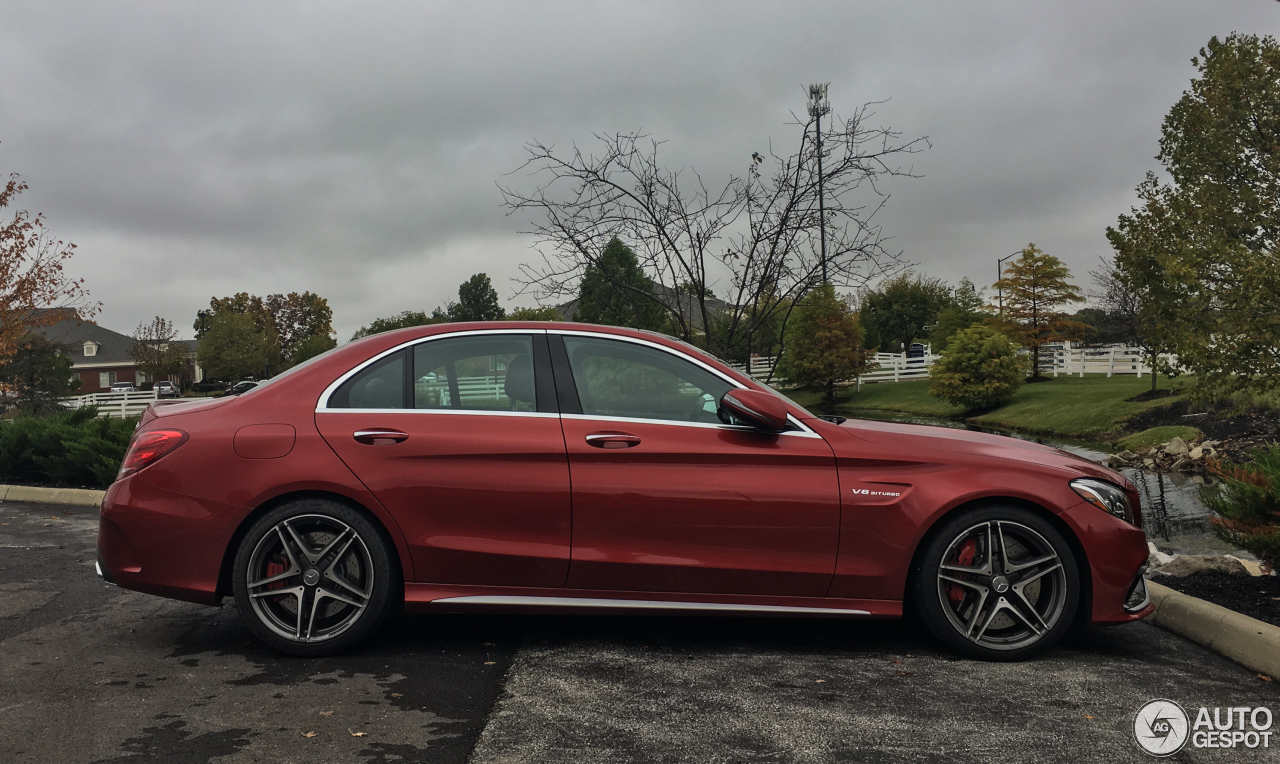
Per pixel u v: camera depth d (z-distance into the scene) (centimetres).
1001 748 307
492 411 416
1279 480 519
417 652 411
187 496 400
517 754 295
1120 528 412
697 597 410
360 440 405
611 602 408
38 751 293
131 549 400
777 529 407
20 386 3734
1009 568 411
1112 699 360
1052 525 414
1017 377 3594
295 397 416
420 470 404
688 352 434
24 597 520
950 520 410
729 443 412
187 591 399
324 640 401
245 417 411
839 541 409
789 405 429
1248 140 1934
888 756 298
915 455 414
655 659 403
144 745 299
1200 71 2038
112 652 409
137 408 3841
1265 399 1928
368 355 425
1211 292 1655
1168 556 619
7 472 1173
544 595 409
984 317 5378
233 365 7162
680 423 417
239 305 10612
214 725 318
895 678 381
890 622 475
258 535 398
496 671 384
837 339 4347
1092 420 2777
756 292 855
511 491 404
